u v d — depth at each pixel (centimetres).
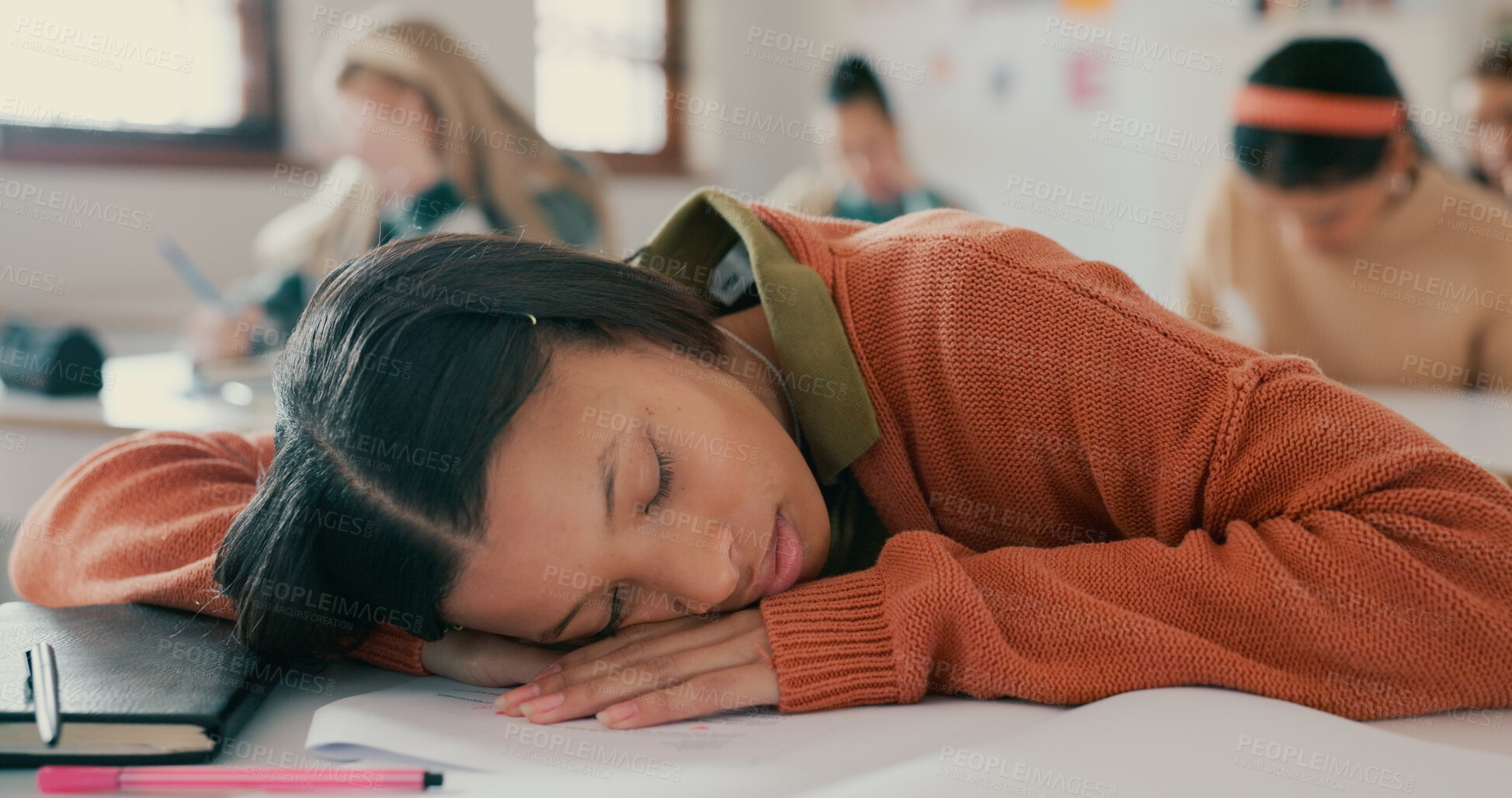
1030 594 66
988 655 63
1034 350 75
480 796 50
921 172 415
